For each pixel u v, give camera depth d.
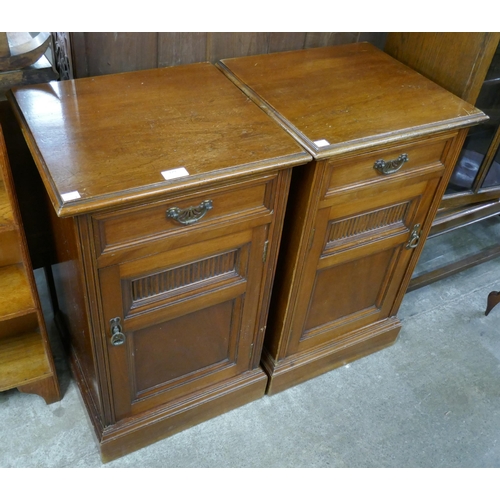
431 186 1.43
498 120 1.60
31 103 1.14
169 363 1.39
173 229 1.08
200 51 1.41
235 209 1.14
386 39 1.62
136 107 1.18
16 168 1.39
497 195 1.87
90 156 1.02
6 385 1.44
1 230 1.13
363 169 1.25
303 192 1.23
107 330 1.18
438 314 2.01
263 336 1.50
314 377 1.74
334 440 1.57
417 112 1.29
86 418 1.55
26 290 1.33
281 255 1.40
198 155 1.06
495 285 2.16
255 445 1.54
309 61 1.45
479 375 1.81
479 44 1.32
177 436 1.53
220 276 1.27
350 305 1.64
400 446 1.58
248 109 1.22
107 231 1.01
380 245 1.49
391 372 1.79
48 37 1.19
